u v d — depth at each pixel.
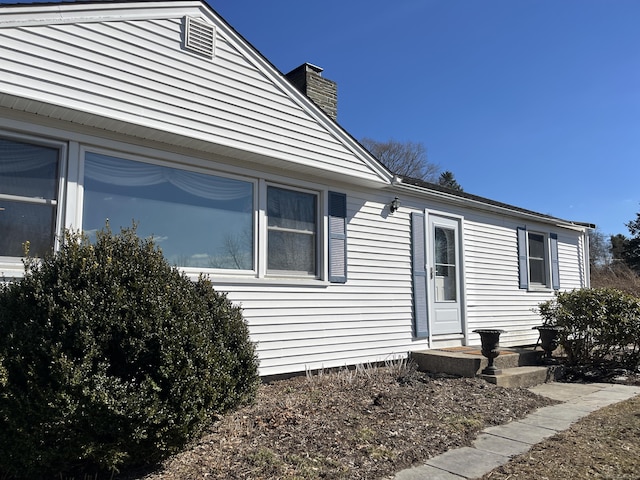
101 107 4.65
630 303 8.15
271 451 3.80
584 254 13.61
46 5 4.35
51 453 2.83
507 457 3.98
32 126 4.52
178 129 5.20
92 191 4.91
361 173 7.12
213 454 3.74
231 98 5.71
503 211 10.31
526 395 6.26
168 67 5.20
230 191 6.07
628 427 4.84
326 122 6.73
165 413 2.98
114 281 3.16
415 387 6.12
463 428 4.71
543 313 9.04
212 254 5.79
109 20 4.79
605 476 3.54
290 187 6.74
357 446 4.02
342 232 7.26
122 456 2.98
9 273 4.23
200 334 3.29
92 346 2.93
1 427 2.82
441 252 9.08
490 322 9.95
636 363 8.27
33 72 4.25
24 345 2.85
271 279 6.27
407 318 8.12
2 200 4.33
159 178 5.45
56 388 2.83
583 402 6.09
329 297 7.00
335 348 7.00
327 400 5.29
